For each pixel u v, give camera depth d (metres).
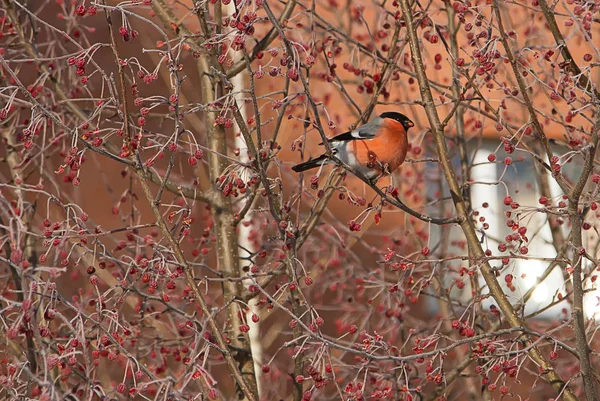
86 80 7.95
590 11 7.99
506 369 7.83
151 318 10.57
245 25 7.43
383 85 10.26
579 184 7.56
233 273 10.13
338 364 9.70
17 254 6.65
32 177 13.12
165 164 13.80
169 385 6.79
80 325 7.11
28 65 12.64
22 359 9.59
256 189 10.09
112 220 14.52
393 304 11.80
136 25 14.52
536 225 15.73
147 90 14.38
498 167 16.27
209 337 9.00
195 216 13.76
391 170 10.27
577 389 11.33
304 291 12.89
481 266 8.45
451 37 10.82
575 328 7.72
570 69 8.35
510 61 7.87
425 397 10.30
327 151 8.34
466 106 9.79
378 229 15.20
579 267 7.69
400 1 9.34
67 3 13.85
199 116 14.71
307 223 9.87
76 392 8.09
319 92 14.99
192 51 9.10
